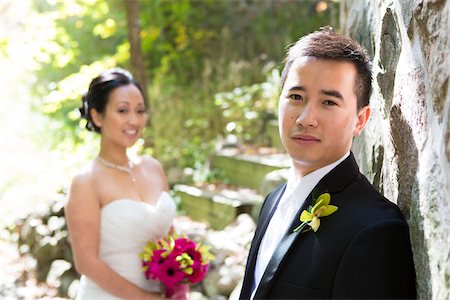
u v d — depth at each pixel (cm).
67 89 631
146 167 276
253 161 544
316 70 138
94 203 248
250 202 488
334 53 138
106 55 845
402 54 152
